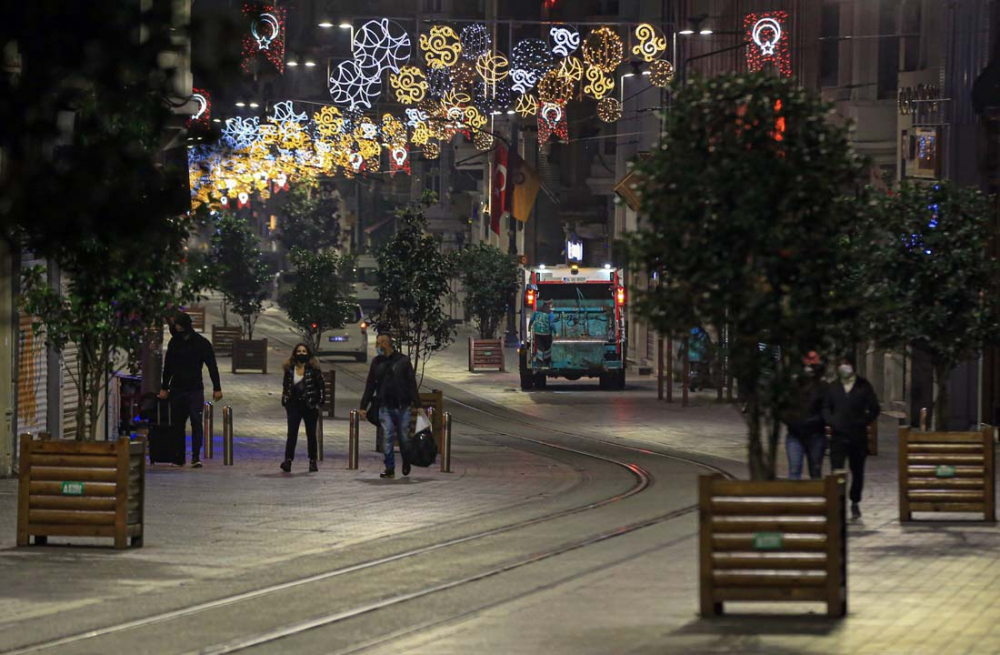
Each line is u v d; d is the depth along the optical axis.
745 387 37.84
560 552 47.06
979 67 92.50
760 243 36.62
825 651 32.22
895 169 107.44
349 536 51.03
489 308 165.75
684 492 64.88
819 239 36.91
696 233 37.19
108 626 35.34
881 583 41.31
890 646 32.62
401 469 75.19
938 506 54.81
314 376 73.06
